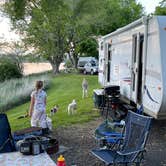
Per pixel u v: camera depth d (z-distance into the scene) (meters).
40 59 36.50
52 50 34.06
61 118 10.83
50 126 8.68
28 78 25.80
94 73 34.78
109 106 10.96
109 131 6.84
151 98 8.17
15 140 6.30
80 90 20.52
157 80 7.77
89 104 13.64
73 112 11.56
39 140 5.14
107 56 13.79
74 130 9.06
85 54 42.31
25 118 12.29
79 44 39.44
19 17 9.09
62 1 7.95
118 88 11.24
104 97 11.64
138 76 9.23
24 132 6.68
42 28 31.34
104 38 14.33
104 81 14.38
